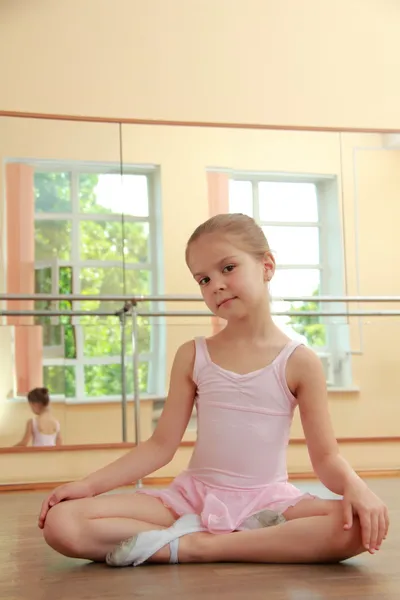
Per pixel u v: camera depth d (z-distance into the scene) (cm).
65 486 113
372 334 282
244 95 317
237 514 112
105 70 307
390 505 183
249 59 319
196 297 275
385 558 112
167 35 313
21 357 261
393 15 330
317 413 115
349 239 286
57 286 267
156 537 107
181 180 280
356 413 278
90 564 111
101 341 267
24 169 271
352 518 104
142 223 276
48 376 262
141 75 310
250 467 115
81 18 307
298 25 325
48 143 273
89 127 276
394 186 290
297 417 261
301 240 283
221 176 282
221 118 314
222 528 109
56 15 305
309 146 288
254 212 282
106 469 117
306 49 324
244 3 321
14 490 254
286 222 283
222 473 115
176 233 278
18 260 266
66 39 305
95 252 271
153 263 275
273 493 114
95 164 275
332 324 280
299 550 106
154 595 90
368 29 331
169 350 271
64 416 261
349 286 283
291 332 278
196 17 316
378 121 327
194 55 315
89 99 305
